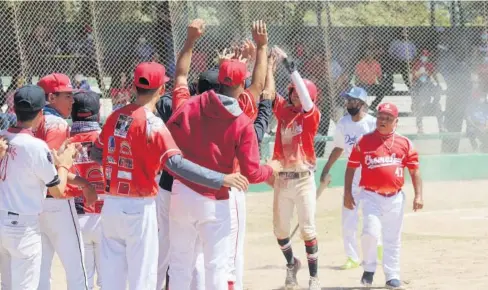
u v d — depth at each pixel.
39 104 11.10
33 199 11.11
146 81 10.97
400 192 15.31
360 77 31.70
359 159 15.42
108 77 29.12
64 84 12.22
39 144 10.98
